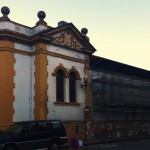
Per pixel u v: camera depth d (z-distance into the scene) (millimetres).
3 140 14688
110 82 29984
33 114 22828
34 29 23984
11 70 22125
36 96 22797
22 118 22422
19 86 22547
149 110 36000
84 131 25859
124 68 32094
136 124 33094
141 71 34844
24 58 23188
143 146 20938
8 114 21500
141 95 34844
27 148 15602
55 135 17250
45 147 16578
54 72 23938
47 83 23266
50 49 23906
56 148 17203
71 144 16344
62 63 24797
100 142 23828
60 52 24734
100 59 28359
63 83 24969
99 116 28266
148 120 35469
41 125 16734
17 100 22266
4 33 22000
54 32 24125
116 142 24781
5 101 21547
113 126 29453
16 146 15141
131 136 30781
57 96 24281
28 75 23328
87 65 27281
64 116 24312
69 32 25703
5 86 21656
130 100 32500
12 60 22281
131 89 33219
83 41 26688
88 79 27203
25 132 15711
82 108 26219
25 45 23406
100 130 27688
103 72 29594
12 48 22391
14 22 22828
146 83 36594
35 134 16141
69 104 24938
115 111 30516
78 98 26000
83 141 24438
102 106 28594
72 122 24812
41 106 22500
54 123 17562
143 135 32500
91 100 27422
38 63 23031
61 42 24875
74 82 26156
